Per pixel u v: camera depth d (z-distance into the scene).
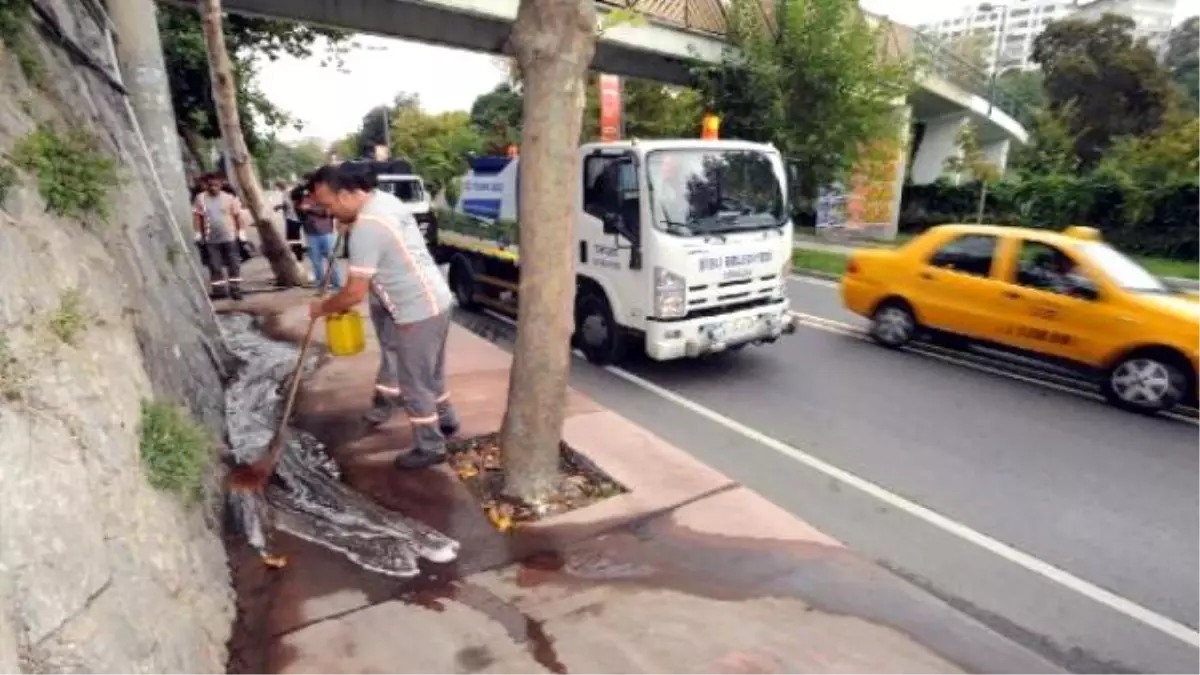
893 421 5.93
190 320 4.90
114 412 2.43
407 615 2.94
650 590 3.16
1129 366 6.21
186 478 2.73
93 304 2.63
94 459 2.18
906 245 8.23
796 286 13.02
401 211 4.06
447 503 3.87
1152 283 6.61
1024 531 4.15
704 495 4.04
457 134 31.95
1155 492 4.66
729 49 15.84
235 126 9.73
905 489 4.67
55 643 1.74
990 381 7.08
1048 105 31.88
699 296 6.51
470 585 3.16
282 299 9.48
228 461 3.89
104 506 2.15
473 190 9.52
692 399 6.43
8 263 2.16
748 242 6.76
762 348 8.27
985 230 7.46
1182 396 5.96
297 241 13.86
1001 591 3.55
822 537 3.64
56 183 2.67
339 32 15.33
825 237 22.28
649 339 6.47
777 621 2.97
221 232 9.28
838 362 7.70
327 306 3.94
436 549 3.42
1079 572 3.73
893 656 2.79
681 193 6.44
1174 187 16.83
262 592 3.05
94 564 1.97
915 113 27.28
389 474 4.18
